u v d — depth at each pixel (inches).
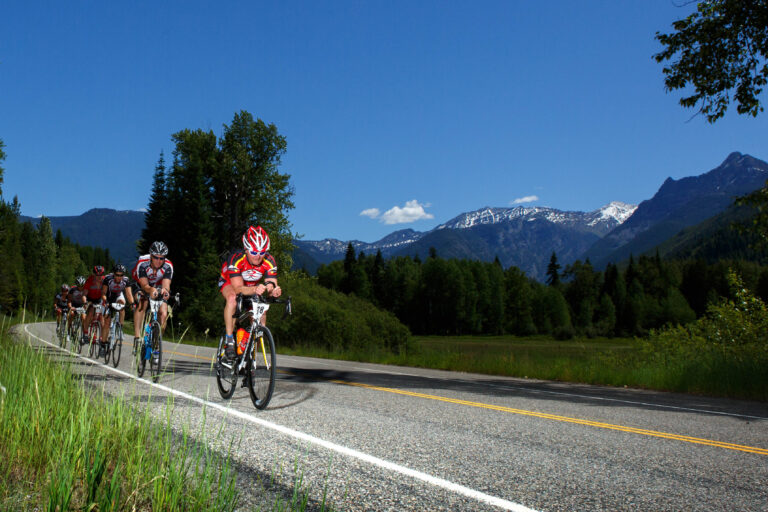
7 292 353.7
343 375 390.9
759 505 113.5
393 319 1545.3
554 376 466.3
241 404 221.9
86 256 5506.9
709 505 112.7
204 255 1750.7
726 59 520.4
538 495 115.7
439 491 116.1
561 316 5191.9
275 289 225.0
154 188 2233.0
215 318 1503.4
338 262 5930.1
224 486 98.8
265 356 210.5
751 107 521.7
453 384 358.0
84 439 115.0
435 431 181.2
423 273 5339.6
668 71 539.2
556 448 162.2
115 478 92.6
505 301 5315.0
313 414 203.3
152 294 286.2
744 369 382.0
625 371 452.1
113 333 358.6
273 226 1779.0
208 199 1892.2
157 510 92.4
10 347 242.8
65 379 180.4
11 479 106.9
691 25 516.7
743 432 205.9
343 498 109.6
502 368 518.9
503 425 198.4
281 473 123.6
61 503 88.6
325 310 1309.1
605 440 177.2
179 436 149.6
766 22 489.1
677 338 573.6
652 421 224.1
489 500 111.3
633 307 5182.1
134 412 146.0
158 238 2058.3
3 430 132.3
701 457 157.2
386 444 157.9
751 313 550.0
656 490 122.0
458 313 5068.9
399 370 498.9
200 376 319.3
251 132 1851.6
